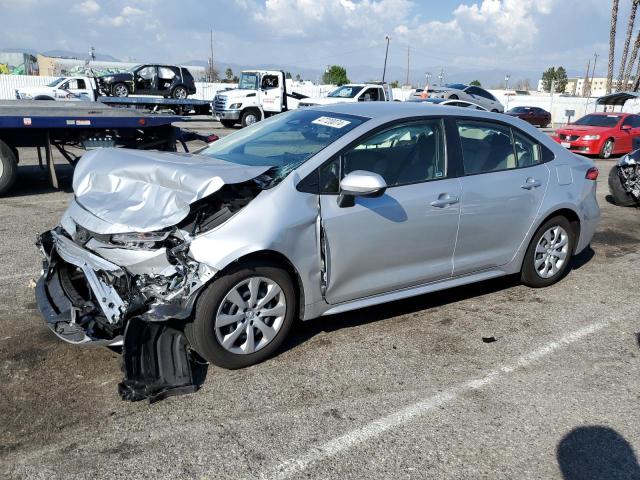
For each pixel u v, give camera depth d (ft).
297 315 13.26
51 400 11.00
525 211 16.28
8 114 28.96
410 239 13.98
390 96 72.79
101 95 87.56
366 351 13.44
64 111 31.78
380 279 13.84
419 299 16.78
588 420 10.98
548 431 10.60
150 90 89.66
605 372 12.84
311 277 12.71
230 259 11.38
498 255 16.12
